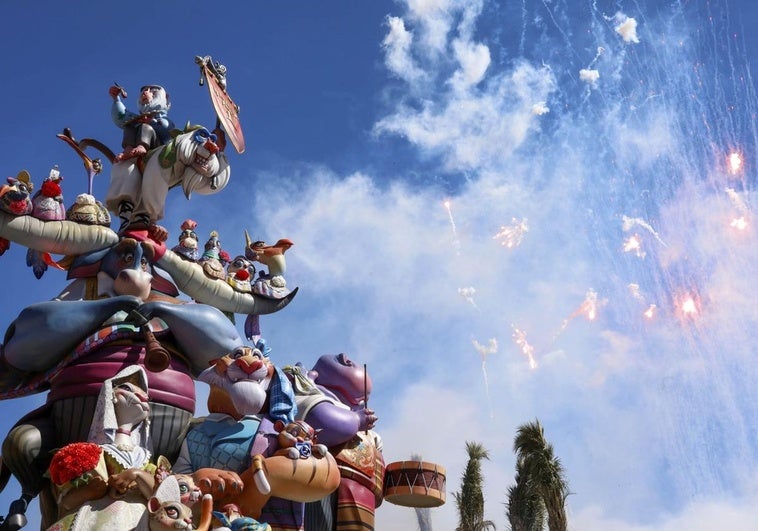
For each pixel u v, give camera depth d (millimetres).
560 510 18281
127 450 10477
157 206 13086
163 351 11227
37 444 11156
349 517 12977
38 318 11469
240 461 11539
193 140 13055
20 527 10828
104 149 13438
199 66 13773
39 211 12078
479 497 19672
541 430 19078
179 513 9664
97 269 12367
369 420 13438
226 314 13664
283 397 12188
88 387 11320
